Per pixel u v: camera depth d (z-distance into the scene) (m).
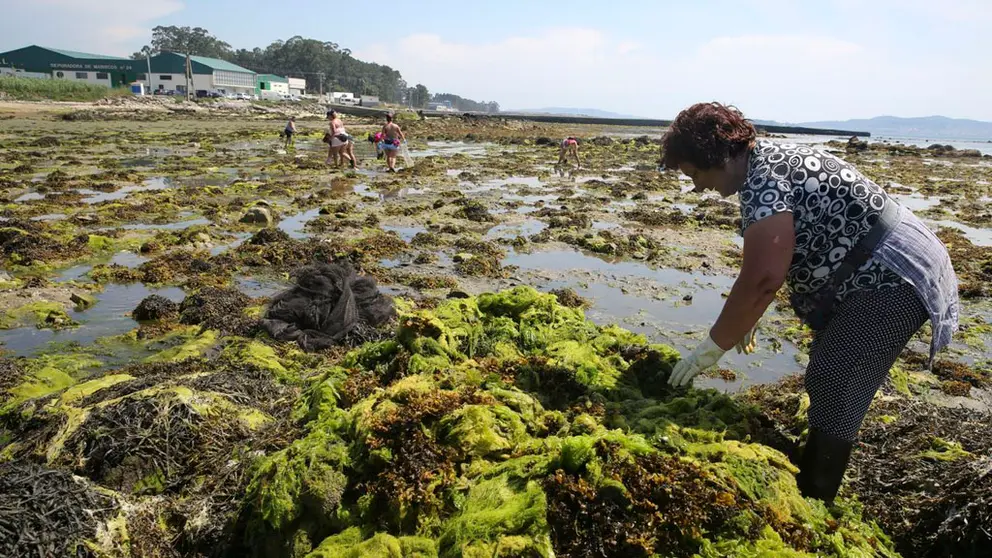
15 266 8.65
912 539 3.06
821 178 2.79
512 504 2.74
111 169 19.64
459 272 8.99
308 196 15.46
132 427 3.78
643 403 3.73
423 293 8.02
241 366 5.17
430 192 16.61
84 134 32.97
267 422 4.12
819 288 2.96
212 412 4.03
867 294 2.85
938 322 2.83
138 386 4.28
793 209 2.81
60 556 2.81
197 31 162.75
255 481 3.26
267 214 12.05
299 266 9.02
